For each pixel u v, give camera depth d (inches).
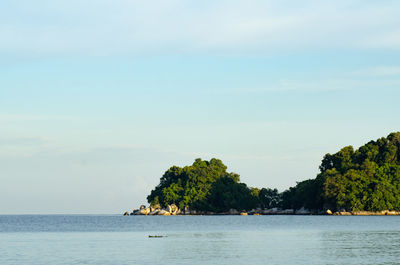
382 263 2527.1
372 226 5969.5
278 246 3430.1
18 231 5871.1
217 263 2583.7
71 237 4601.4
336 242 3688.5
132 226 7027.6
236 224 7126.0
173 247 3430.1
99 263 2603.3
